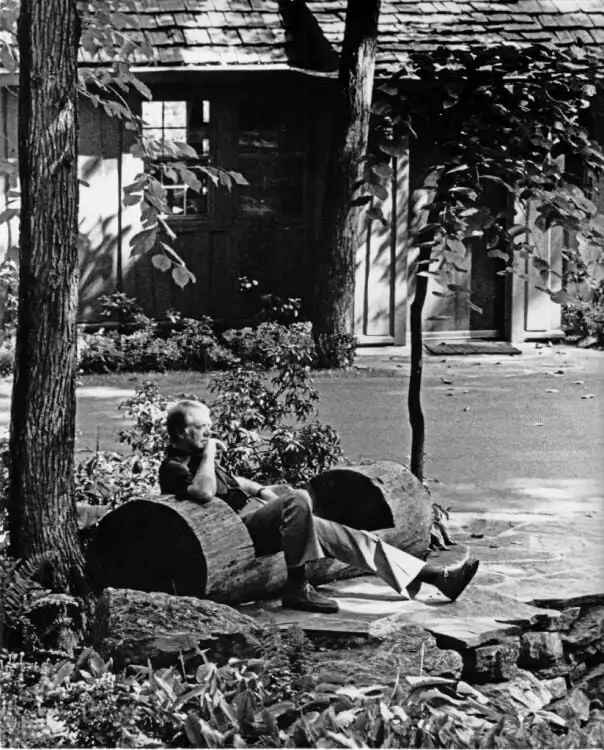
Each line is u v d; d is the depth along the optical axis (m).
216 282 23.73
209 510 8.48
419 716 6.52
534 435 16.28
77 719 6.43
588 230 10.16
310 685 6.98
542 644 8.78
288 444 11.45
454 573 8.88
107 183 22.98
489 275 24.25
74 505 8.60
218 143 23.50
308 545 8.54
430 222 10.07
